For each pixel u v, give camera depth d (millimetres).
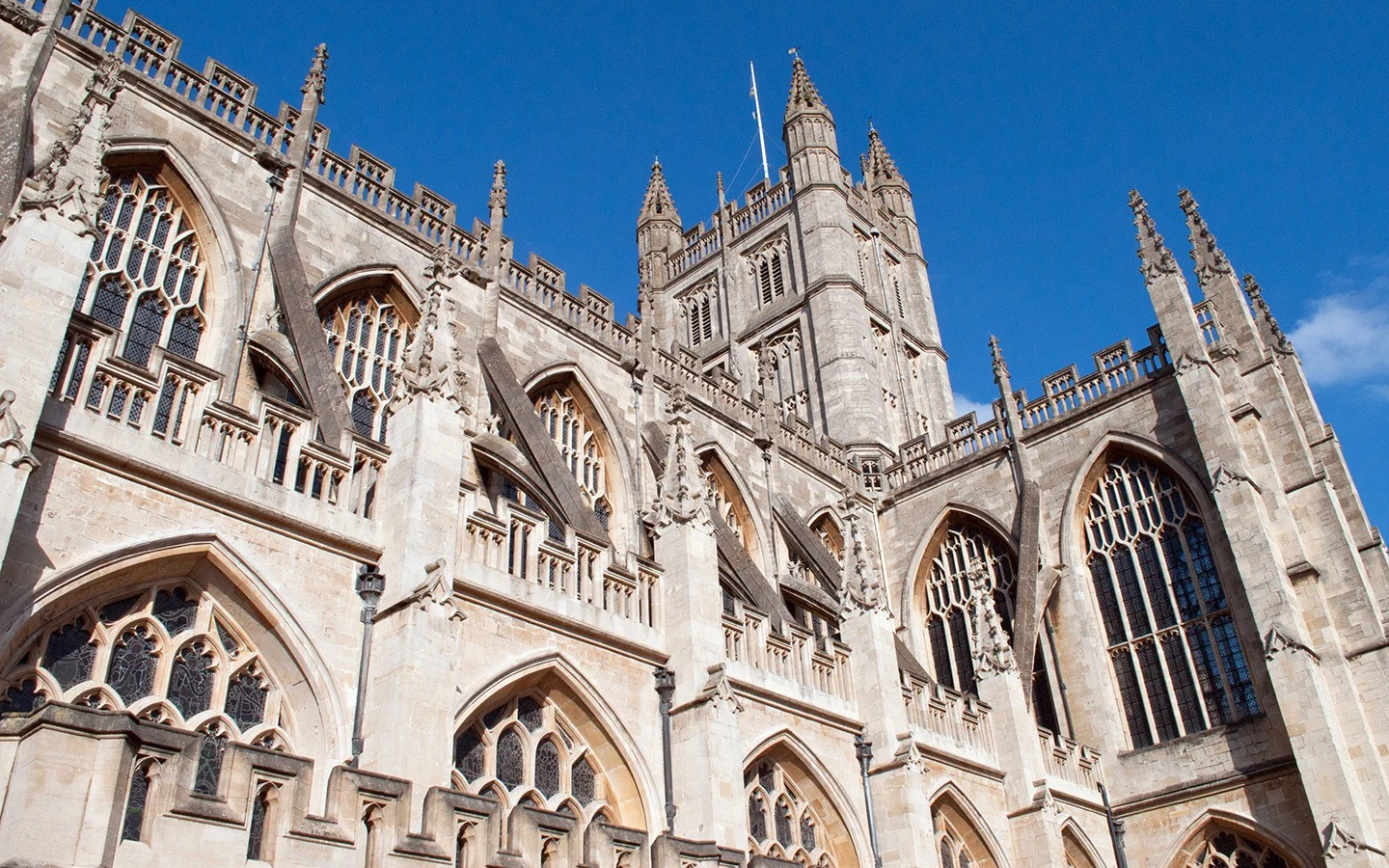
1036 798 45531
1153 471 57438
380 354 43062
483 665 28438
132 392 25016
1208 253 59625
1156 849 50812
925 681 45031
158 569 24438
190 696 24609
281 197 40844
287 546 26469
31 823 14188
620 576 33875
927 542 64500
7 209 28109
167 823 15836
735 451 57625
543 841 21609
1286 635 47750
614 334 54156
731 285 90625
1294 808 47156
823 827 38188
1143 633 55406
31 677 22078
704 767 31297
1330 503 50688
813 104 92188
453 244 47188
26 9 35406
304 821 17828
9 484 20422
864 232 90625
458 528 29188
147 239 36625
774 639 38281
